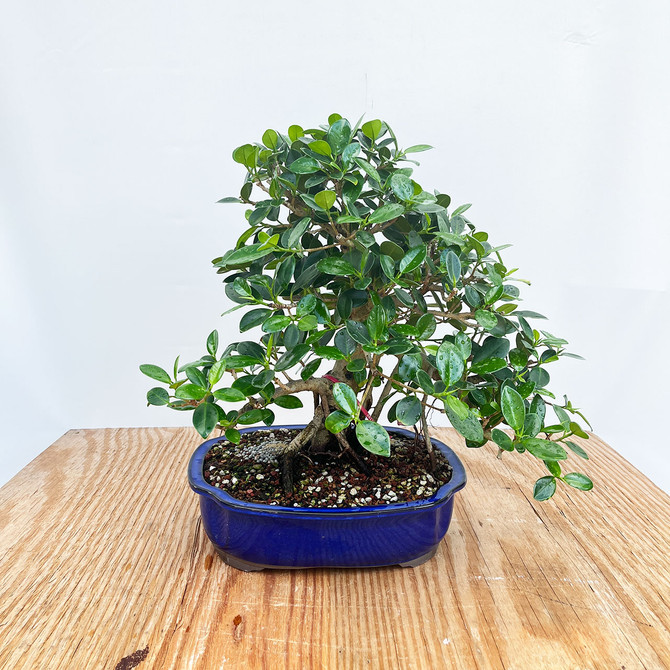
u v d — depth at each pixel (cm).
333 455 63
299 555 58
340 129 53
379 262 56
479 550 65
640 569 62
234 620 55
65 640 53
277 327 50
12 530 67
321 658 51
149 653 51
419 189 54
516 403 51
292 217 59
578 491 77
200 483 58
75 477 79
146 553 64
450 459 64
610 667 51
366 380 59
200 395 50
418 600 57
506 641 53
